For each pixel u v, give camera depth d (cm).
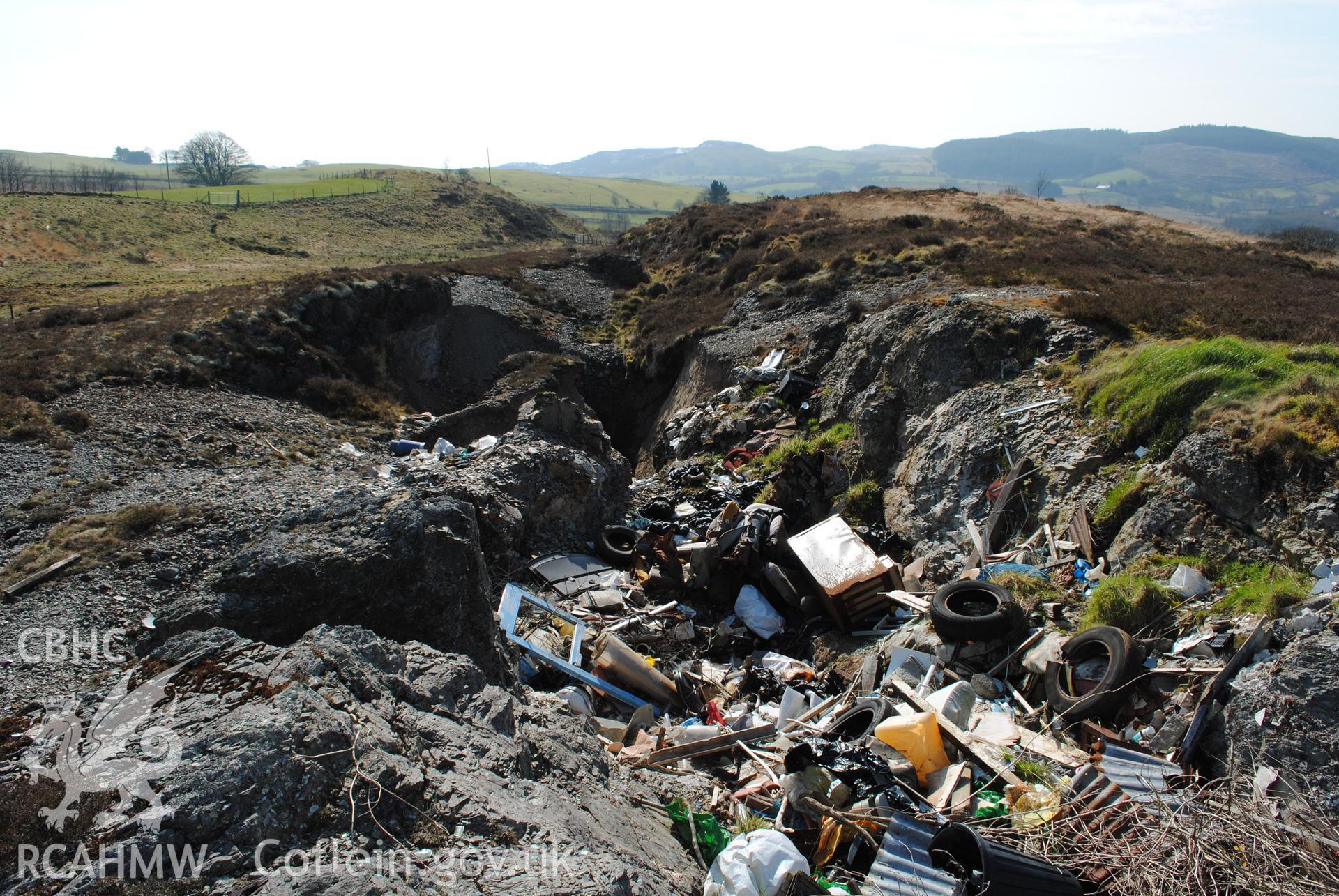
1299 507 1045
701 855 708
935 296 2189
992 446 1558
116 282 4822
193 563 1204
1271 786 693
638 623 1371
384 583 937
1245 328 1719
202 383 2389
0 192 6581
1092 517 1277
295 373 2673
